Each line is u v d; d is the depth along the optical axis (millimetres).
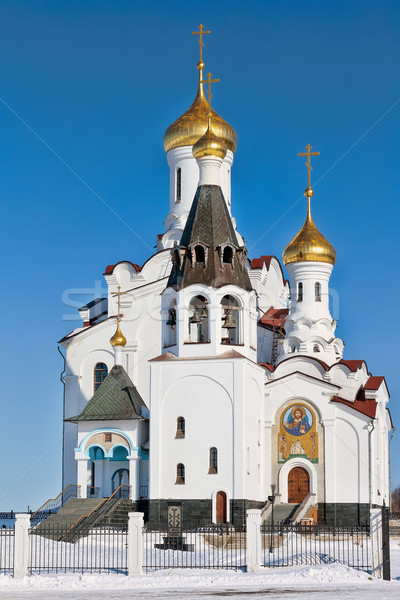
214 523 55031
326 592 30516
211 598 28906
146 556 39812
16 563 36562
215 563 40844
